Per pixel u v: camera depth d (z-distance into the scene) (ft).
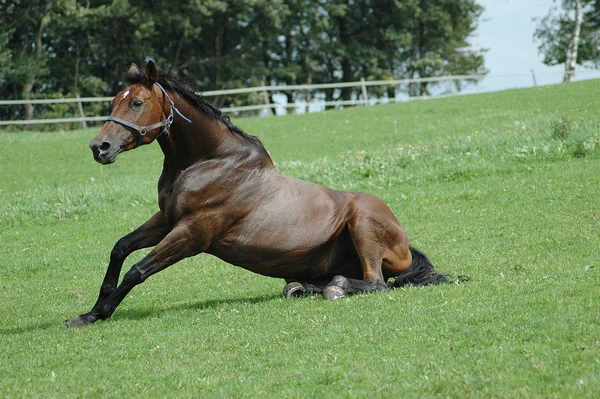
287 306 29.91
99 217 61.93
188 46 202.18
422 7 217.56
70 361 24.14
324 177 67.62
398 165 68.69
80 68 186.19
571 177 56.24
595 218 44.62
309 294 32.19
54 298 38.63
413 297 29.27
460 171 63.77
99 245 52.80
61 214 62.75
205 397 19.85
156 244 30.81
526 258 36.86
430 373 20.44
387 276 33.17
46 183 80.02
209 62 196.54
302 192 31.58
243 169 30.42
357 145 90.27
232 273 41.91
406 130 97.96
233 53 200.23
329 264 32.48
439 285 31.53
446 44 228.84
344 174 67.82
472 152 68.33
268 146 95.66
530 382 19.12
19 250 52.39
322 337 24.57
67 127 165.78
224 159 30.12
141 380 21.61
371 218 31.86
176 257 29.45
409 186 62.85
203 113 29.78
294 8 198.70
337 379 20.65
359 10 217.15
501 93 130.00
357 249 31.71
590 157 62.49
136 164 89.10
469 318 25.11
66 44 187.93
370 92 221.46
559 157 63.52
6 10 171.42
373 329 24.93
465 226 47.65
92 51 181.06
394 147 80.69
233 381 21.06
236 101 189.06
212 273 42.06
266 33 198.70
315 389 19.99
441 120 103.71
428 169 66.23
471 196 55.77
